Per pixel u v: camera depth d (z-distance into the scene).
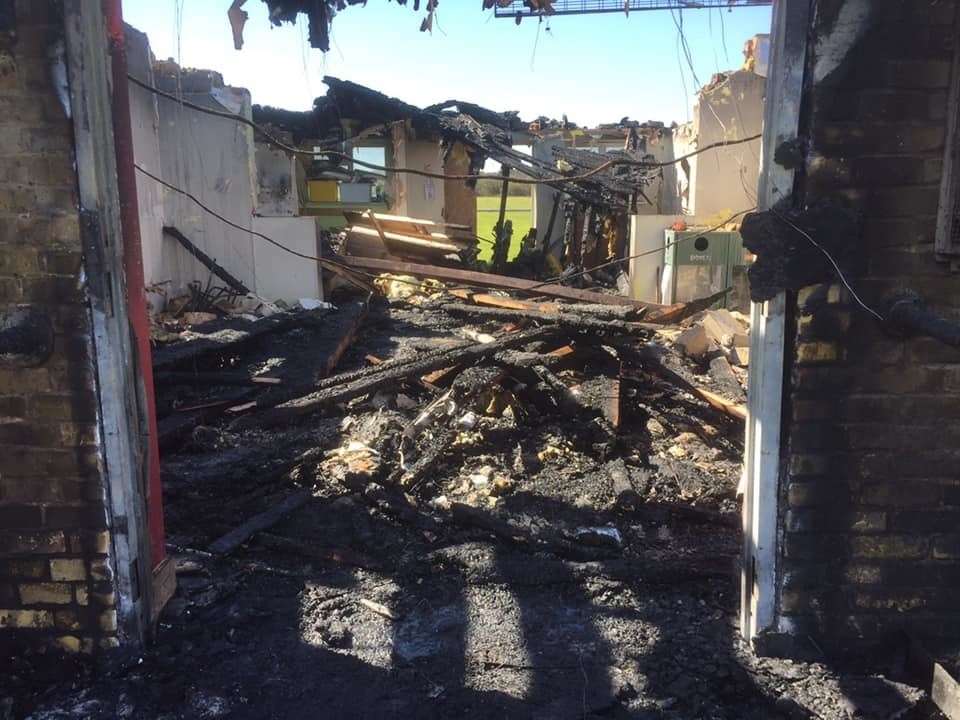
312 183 15.96
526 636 3.25
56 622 3.02
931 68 2.57
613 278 14.30
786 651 3.02
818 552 2.93
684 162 13.88
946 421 2.82
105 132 2.71
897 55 2.57
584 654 3.11
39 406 2.84
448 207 17.84
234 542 3.97
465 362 6.64
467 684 2.93
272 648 3.16
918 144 2.62
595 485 4.86
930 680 2.80
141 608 3.08
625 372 6.97
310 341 8.60
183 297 10.23
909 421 2.82
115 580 2.97
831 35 2.56
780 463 2.89
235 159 10.66
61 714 2.76
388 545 4.05
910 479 2.87
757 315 2.88
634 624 3.33
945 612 2.96
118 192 2.86
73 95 2.60
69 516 2.92
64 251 2.71
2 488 2.91
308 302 10.76
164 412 5.96
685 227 11.92
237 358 7.87
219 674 2.99
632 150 16.27
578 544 4.03
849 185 2.67
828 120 2.62
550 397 6.05
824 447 2.85
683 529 4.34
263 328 8.69
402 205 16.48
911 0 2.53
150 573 3.16
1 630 3.03
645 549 4.04
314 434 5.74
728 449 5.71
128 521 2.94
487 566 3.76
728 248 11.14
